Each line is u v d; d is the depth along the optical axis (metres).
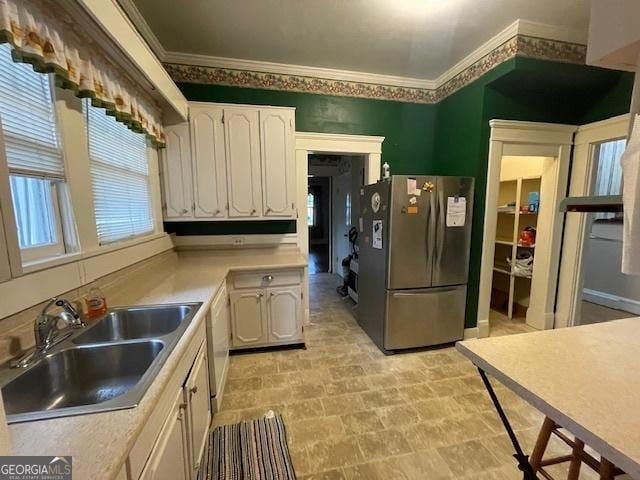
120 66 1.64
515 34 2.28
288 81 3.00
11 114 1.06
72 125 1.37
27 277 1.07
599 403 0.77
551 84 2.58
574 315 2.98
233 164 2.66
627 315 3.57
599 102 2.69
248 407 1.96
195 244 2.97
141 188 2.26
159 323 1.52
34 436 0.66
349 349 2.79
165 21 2.22
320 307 3.97
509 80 2.50
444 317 2.75
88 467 0.58
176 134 2.55
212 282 2.01
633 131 0.74
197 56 2.74
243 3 2.02
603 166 3.91
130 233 2.05
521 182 3.33
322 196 10.49
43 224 1.25
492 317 3.49
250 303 2.61
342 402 2.02
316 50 2.66
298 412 1.92
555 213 2.95
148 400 0.79
